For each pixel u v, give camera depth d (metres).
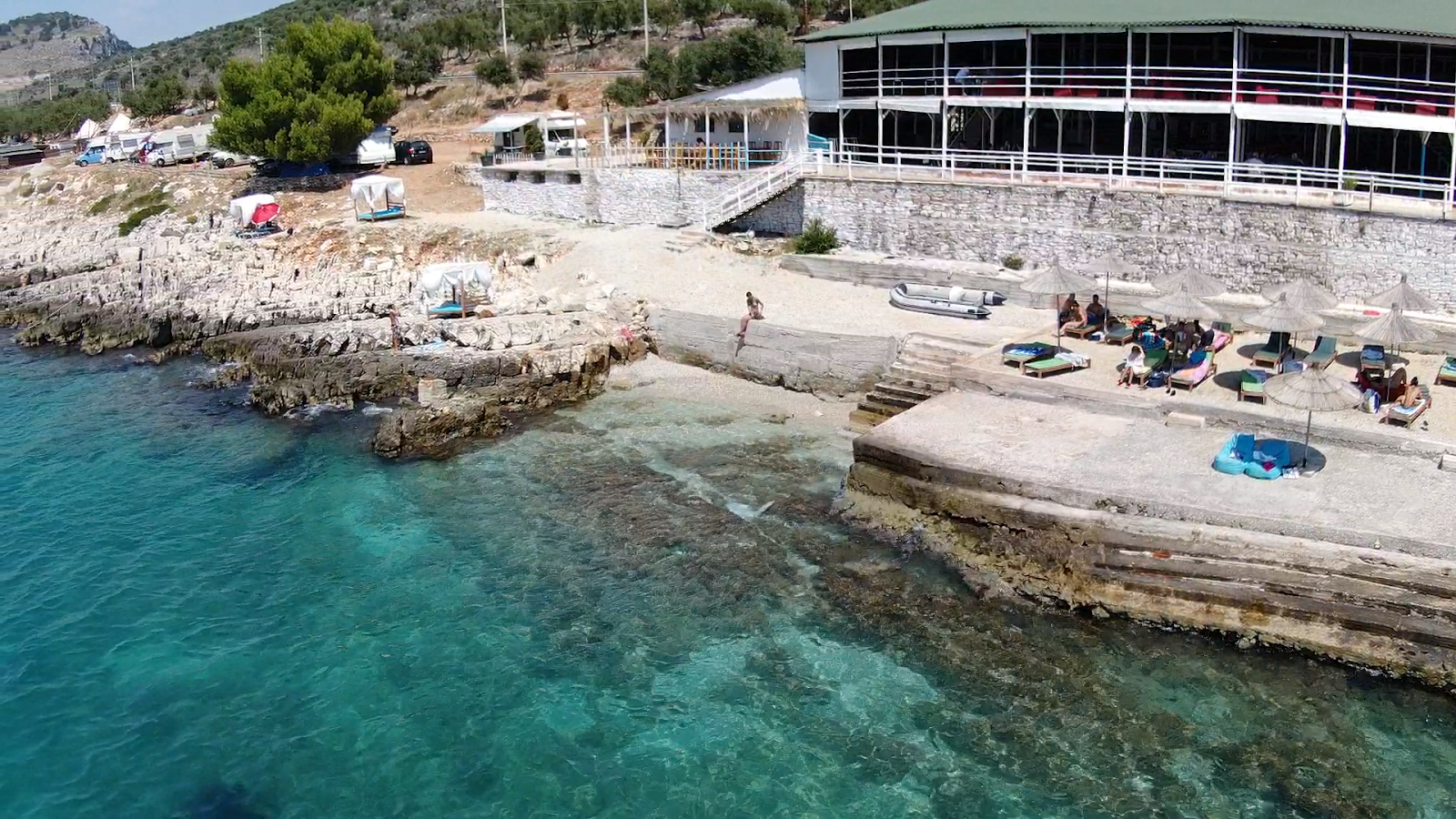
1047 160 49.03
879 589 26.67
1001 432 30.47
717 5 117.06
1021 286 38.19
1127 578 24.98
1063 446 29.22
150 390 45.78
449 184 73.19
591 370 41.59
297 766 22.14
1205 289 31.97
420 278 49.53
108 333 53.28
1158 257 42.62
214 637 26.61
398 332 44.97
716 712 22.95
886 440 30.09
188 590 28.83
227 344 48.78
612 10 117.88
